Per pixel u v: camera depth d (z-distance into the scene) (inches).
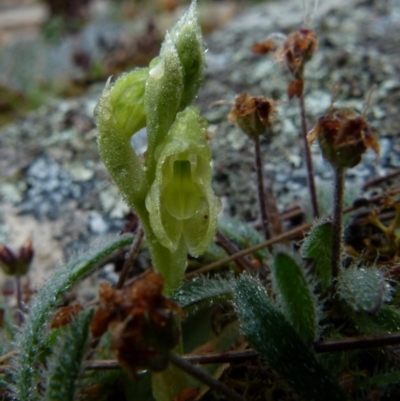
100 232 2.9
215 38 4.8
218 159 3.1
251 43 4.4
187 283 1.8
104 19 8.5
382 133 3.0
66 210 3.1
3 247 2.2
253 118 2.0
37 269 2.8
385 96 3.3
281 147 3.1
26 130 3.8
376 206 2.4
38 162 3.5
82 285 2.6
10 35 9.4
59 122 3.8
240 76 4.0
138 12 8.7
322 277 1.8
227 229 2.3
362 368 1.8
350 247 2.1
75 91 5.6
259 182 2.2
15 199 3.2
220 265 2.1
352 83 3.5
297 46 2.1
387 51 3.8
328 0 5.1
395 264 2.0
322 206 2.3
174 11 8.0
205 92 3.9
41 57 7.1
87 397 1.9
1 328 2.2
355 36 4.1
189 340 2.0
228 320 2.0
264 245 2.1
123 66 5.6
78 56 5.7
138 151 3.4
